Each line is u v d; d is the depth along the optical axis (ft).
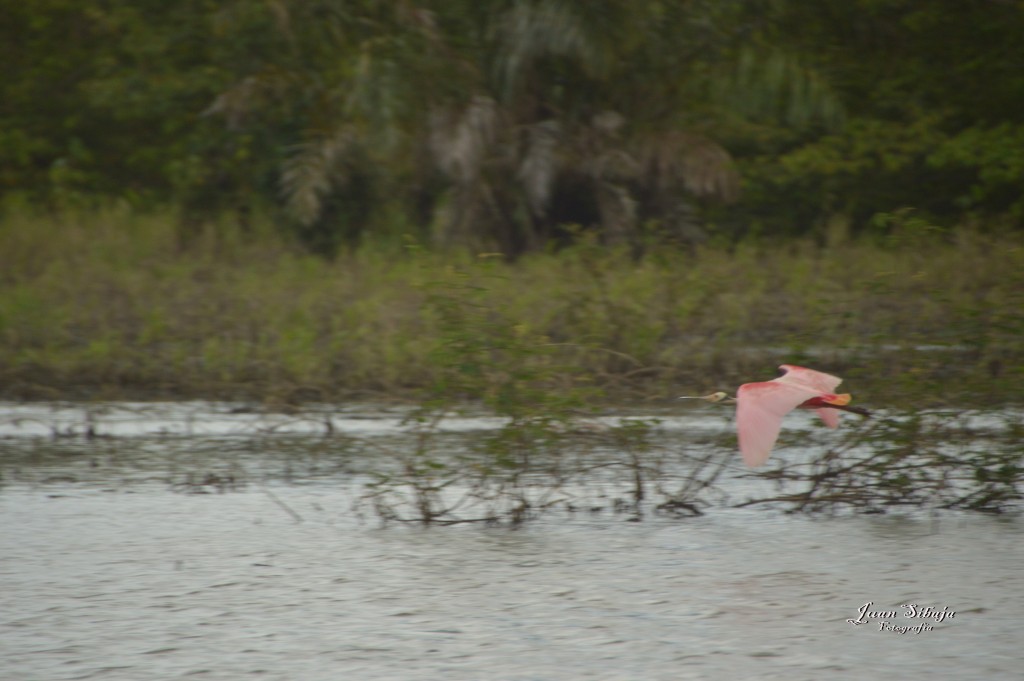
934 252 212.64
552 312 211.61
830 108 322.55
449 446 164.86
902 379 141.79
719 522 131.13
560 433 135.64
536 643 93.25
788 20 332.39
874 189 352.69
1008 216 307.58
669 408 182.50
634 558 116.26
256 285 249.96
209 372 211.41
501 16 296.92
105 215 304.50
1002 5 351.05
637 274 223.71
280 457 161.58
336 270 263.29
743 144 349.82
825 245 315.58
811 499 135.44
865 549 119.24
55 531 125.80
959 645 92.48
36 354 216.54
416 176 310.04
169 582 108.47
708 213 330.95
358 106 302.66
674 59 308.60
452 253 274.77
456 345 139.23
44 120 386.52
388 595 104.78
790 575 110.32
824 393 83.82
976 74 362.12
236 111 319.68
